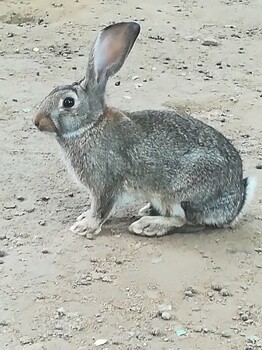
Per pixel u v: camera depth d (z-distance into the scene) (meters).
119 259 1.19
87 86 1.24
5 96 1.88
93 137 1.24
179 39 2.41
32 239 1.24
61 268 1.16
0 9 2.58
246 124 1.80
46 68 2.11
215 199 1.26
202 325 1.04
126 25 1.24
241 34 2.52
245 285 1.14
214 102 1.93
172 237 1.26
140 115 1.27
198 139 1.25
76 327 1.03
